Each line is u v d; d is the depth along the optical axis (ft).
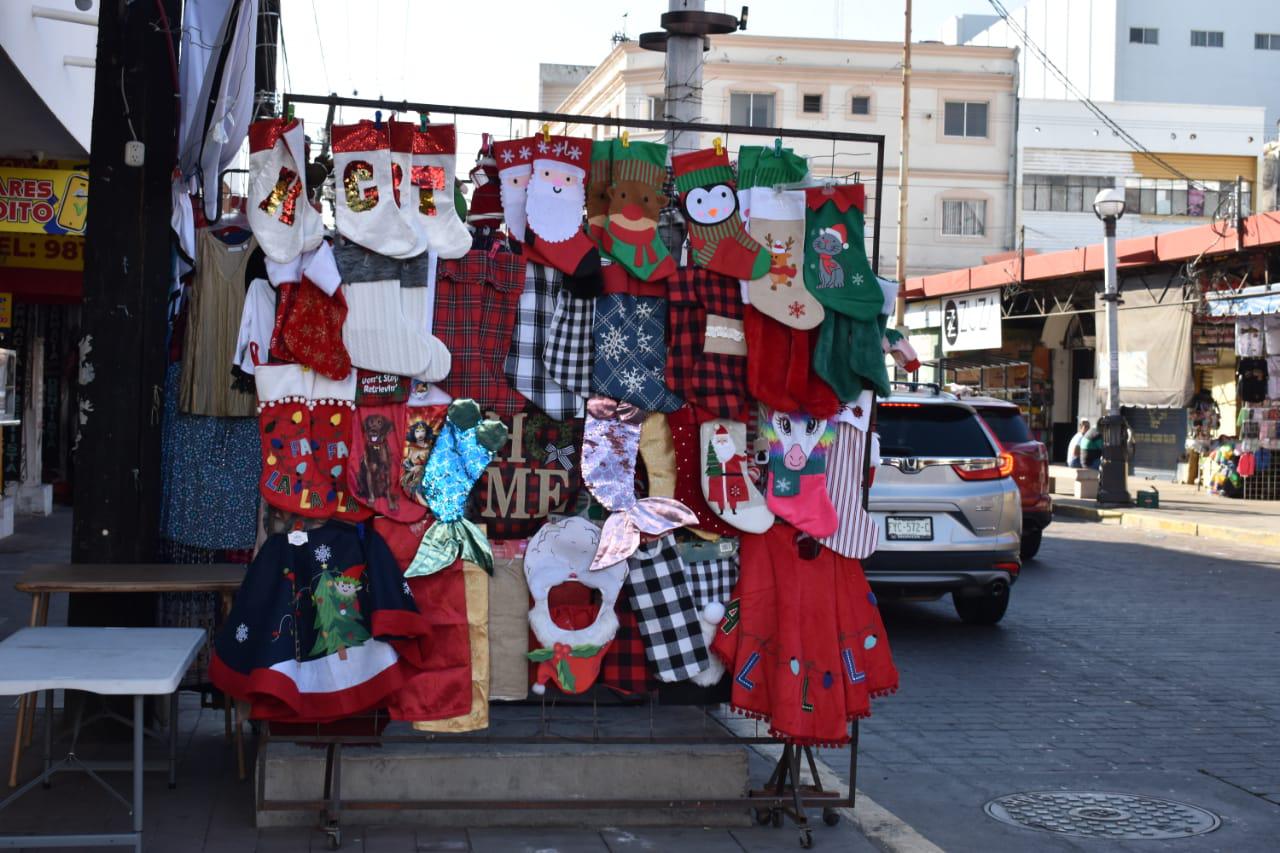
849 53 150.20
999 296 94.79
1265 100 179.93
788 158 16.83
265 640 15.21
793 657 16.20
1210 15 178.19
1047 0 187.11
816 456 16.72
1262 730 23.97
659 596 16.38
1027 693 26.89
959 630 34.60
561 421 16.40
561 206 16.29
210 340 18.67
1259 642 33.06
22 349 53.16
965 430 33.99
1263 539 57.52
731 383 16.38
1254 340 71.61
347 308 15.48
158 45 18.76
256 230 15.38
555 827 16.52
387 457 15.70
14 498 47.42
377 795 16.29
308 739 15.60
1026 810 18.83
